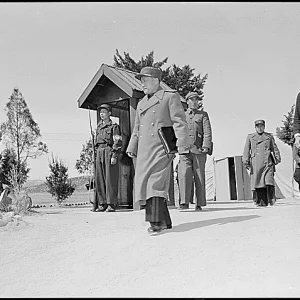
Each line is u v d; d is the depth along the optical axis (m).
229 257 4.89
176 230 6.35
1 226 7.16
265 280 4.25
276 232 5.93
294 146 6.71
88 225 7.38
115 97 11.35
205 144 9.60
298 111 6.72
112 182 10.57
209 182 28.27
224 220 7.04
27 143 25.66
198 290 4.11
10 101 26.03
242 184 24.17
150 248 5.44
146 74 6.54
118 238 6.14
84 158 27.27
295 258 4.76
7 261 5.32
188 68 29.66
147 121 6.43
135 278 4.51
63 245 5.96
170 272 4.59
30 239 6.32
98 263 5.07
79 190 25.98
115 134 10.68
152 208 6.23
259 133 11.58
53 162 25.48
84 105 11.77
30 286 4.52
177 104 6.41
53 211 11.52
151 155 6.30
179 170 9.84
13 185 9.88
